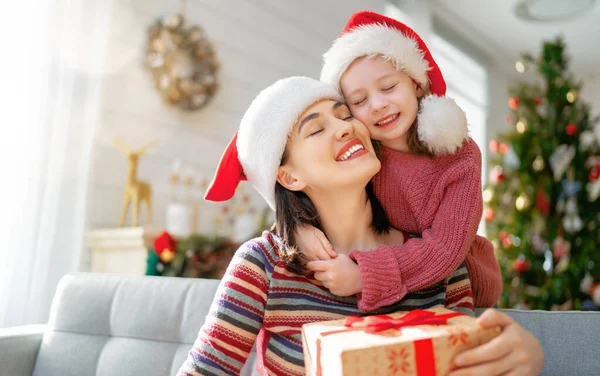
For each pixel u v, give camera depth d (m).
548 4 4.43
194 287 1.19
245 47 3.12
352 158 0.78
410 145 0.83
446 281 0.82
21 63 1.83
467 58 5.30
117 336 1.22
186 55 2.69
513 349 0.57
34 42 1.87
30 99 1.84
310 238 0.79
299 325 0.76
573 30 4.97
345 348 0.52
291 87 0.82
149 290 1.22
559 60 2.68
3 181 1.76
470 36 5.17
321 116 0.81
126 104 2.43
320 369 0.58
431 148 0.81
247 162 0.85
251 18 3.19
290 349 0.74
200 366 0.73
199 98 2.73
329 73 0.86
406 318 0.63
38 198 1.81
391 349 0.53
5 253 1.74
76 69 1.99
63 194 1.92
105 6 2.12
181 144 2.69
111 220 2.32
